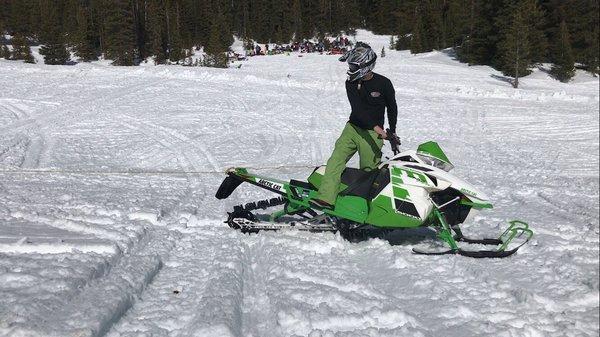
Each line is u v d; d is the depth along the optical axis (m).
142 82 22.30
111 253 3.66
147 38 64.00
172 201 6.01
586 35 40.81
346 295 3.21
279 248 4.17
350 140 4.57
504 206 6.65
